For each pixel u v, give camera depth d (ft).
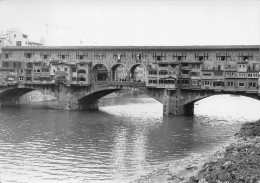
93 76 468.34
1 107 481.05
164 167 203.51
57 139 284.20
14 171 204.64
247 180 149.28
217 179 154.20
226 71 395.34
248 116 422.00
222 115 429.38
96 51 467.52
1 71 487.20
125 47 450.71
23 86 480.23
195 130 324.80
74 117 398.62
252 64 393.09
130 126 344.08
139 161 223.71
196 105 558.97
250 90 383.24
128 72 452.76
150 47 438.81
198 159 209.97
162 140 282.77
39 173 201.36
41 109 463.83
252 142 221.87
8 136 293.43
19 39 647.97
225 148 216.54
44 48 493.36
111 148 256.52
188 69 410.52
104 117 401.29
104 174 199.00
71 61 479.41
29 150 249.96
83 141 278.05
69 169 208.23
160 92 420.77
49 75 467.52
